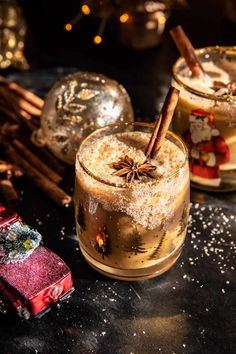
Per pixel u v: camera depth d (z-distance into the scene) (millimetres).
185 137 585
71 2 903
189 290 529
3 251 506
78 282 536
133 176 486
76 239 573
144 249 497
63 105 607
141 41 812
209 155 582
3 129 670
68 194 622
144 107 726
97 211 484
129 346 488
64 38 845
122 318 508
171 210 486
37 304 493
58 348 487
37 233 518
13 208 603
